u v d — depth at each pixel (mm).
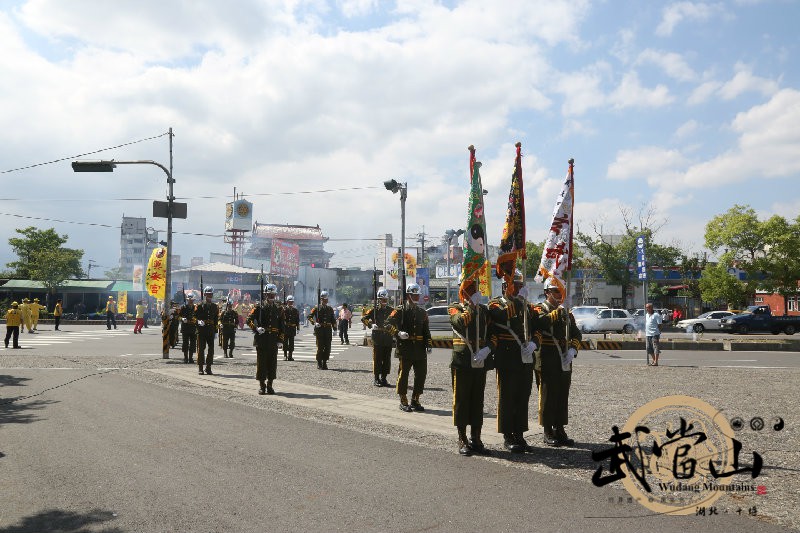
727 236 45344
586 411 9133
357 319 57906
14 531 4180
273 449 6586
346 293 88312
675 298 56062
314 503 4793
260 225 104250
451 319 6688
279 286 64188
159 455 6281
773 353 22500
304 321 46156
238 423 8055
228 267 66188
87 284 55656
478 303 6621
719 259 46844
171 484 5273
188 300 17234
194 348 17172
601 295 56812
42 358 17594
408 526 4293
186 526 4281
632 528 4246
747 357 20562
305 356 20266
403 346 9320
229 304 19266
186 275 64125
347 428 7816
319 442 6965
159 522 4355
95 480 5383
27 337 27703
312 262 101500
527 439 7301
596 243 52844
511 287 6977
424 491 5117
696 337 33000
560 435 6922
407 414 8977
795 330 37219
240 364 16672
